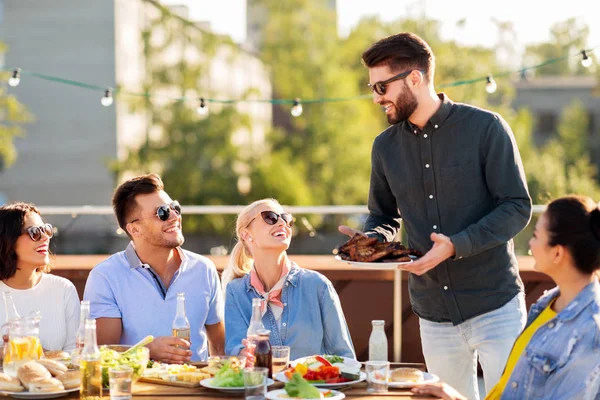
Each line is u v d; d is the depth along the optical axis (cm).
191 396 255
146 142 2156
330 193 2200
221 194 2109
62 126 2222
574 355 233
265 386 240
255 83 2820
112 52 2169
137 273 336
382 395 256
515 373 244
